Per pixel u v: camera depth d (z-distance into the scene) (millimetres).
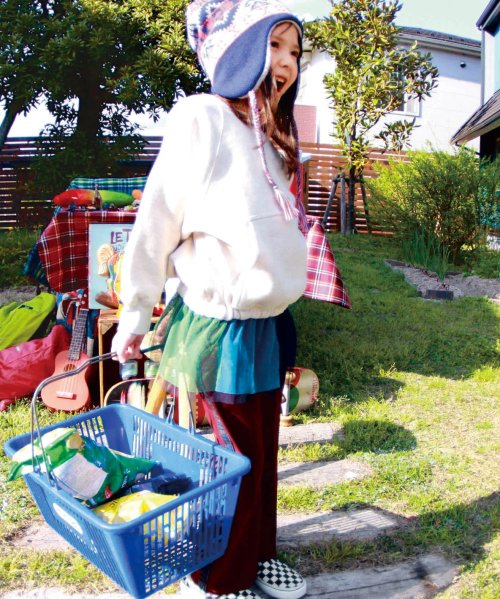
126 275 1883
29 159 10445
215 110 1797
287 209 1854
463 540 2645
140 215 1847
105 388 4020
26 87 8406
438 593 2324
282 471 3240
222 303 1898
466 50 16984
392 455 3408
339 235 11469
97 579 2355
